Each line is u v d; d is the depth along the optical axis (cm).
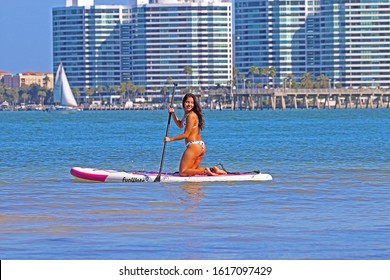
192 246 2641
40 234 2856
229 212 3350
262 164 6003
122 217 3228
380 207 3503
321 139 10581
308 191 4075
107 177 4512
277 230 2916
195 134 4500
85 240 2745
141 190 4097
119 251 2570
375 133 12544
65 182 4575
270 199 3759
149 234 2850
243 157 6844
